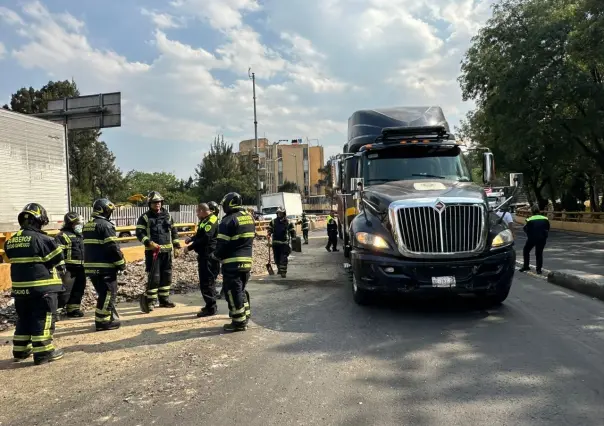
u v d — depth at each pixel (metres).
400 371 4.65
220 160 63.00
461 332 5.96
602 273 10.46
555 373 4.47
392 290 6.61
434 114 11.60
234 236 6.38
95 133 50.72
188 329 6.60
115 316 7.62
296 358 5.14
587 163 33.81
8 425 3.78
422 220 6.61
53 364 5.27
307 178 103.50
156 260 7.87
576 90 24.72
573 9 25.73
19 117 17.95
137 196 44.56
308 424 3.58
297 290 9.50
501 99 27.58
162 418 3.78
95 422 3.76
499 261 6.62
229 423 3.64
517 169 36.88
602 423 3.49
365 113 11.68
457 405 3.84
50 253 5.43
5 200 17.28
